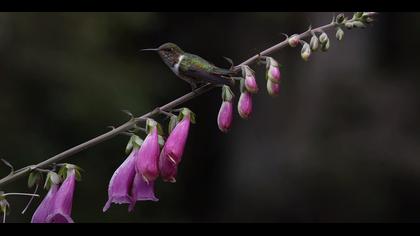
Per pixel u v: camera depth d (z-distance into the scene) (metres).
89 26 15.02
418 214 17.59
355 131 18.08
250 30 18.98
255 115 18.75
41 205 3.53
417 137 18.41
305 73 18.33
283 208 18.06
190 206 19.75
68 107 14.21
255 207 18.31
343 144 17.92
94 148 15.19
